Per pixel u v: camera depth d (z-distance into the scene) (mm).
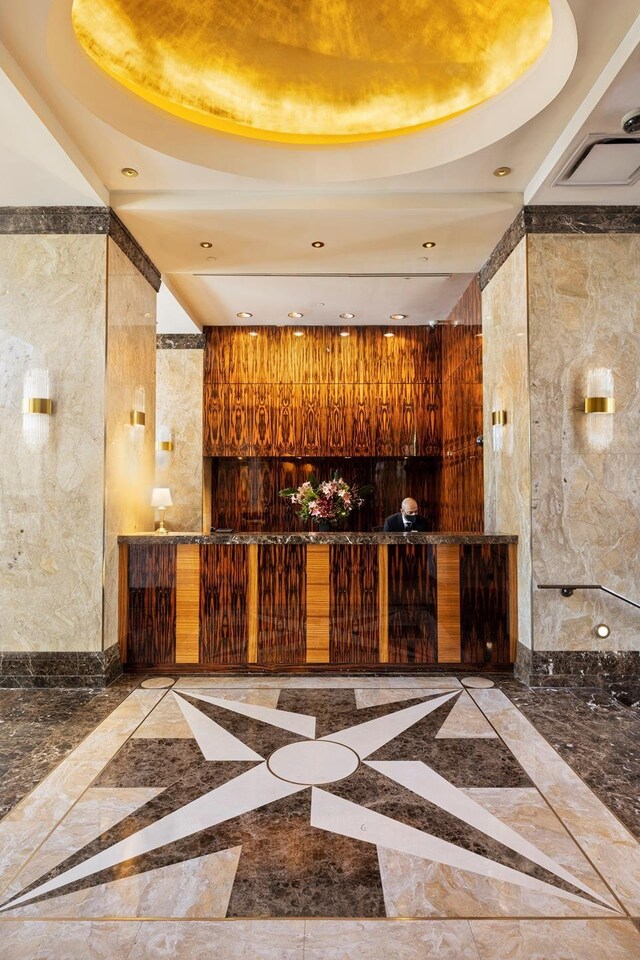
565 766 3025
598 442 4336
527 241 4379
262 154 4137
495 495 5230
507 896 2051
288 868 2188
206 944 1827
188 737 3361
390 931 1883
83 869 2186
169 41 3594
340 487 5508
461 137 3883
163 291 6324
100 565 4312
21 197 4246
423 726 3525
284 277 6125
